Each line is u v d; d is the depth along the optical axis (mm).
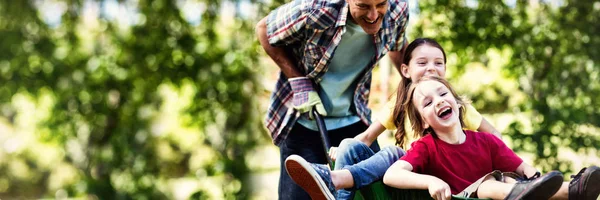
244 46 5785
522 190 2494
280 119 3398
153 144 6020
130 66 5863
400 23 3258
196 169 5953
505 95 5691
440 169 2795
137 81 5891
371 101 5777
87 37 5922
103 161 5973
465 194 2656
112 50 5879
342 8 3059
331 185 2732
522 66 5605
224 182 5938
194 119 5906
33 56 5910
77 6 5879
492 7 5555
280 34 3193
